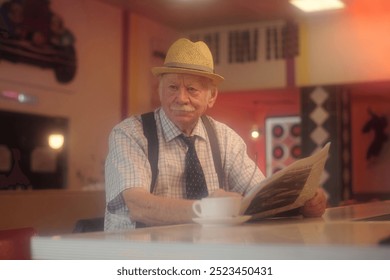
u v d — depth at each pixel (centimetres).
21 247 151
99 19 671
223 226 149
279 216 196
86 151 649
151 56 752
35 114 587
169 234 126
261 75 754
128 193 186
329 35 720
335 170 713
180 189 217
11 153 561
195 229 140
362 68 702
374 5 671
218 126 237
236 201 151
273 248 96
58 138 612
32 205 329
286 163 938
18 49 568
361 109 984
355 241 105
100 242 111
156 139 214
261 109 946
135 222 192
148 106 745
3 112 554
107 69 682
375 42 695
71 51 631
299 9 691
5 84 557
